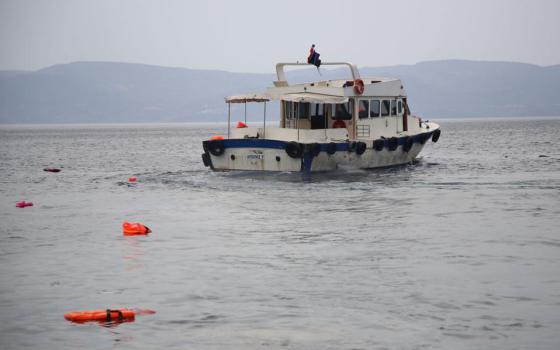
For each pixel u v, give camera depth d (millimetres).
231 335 49844
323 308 55500
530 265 68688
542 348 47031
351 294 59250
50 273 68125
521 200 114312
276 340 48844
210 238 85312
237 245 80625
